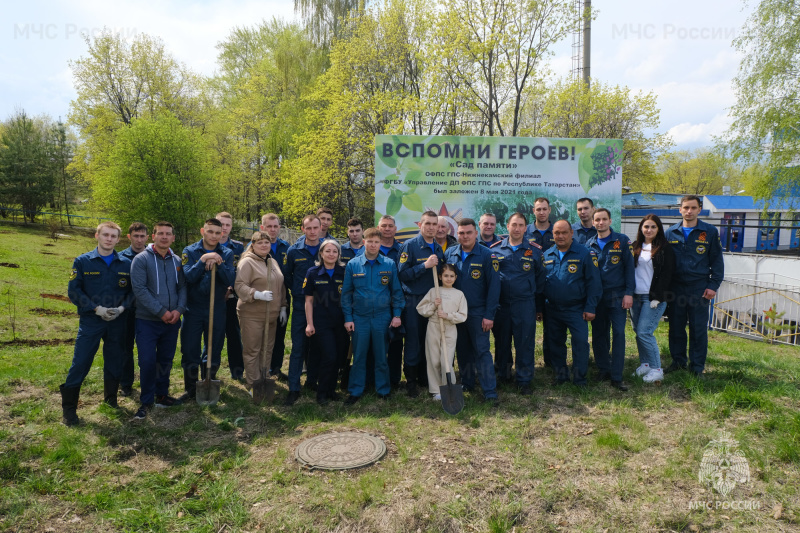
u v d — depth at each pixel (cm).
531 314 528
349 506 321
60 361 620
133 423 449
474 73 1698
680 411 471
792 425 414
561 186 808
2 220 3009
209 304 515
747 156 1609
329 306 509
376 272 507
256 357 512
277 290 521
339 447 401
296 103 2430
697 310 554
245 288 498
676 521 309
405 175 796
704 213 2631
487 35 1609
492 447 404
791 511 316
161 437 425
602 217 545
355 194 1975
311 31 2438
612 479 356
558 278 534
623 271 540
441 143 795
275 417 469
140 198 2114
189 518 314
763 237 2452
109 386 483
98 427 439
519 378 532
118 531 304
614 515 316
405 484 349
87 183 2898
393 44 1850
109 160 2234
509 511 318
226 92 3106
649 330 554
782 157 1528
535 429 436
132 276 457
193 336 509
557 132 1981
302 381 588
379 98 1738
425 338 538
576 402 499
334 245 505
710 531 301
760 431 420
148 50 2658
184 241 2255
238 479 358
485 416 466
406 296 534
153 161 2144
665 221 1939
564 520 314
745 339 873
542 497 333
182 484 351
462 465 375
